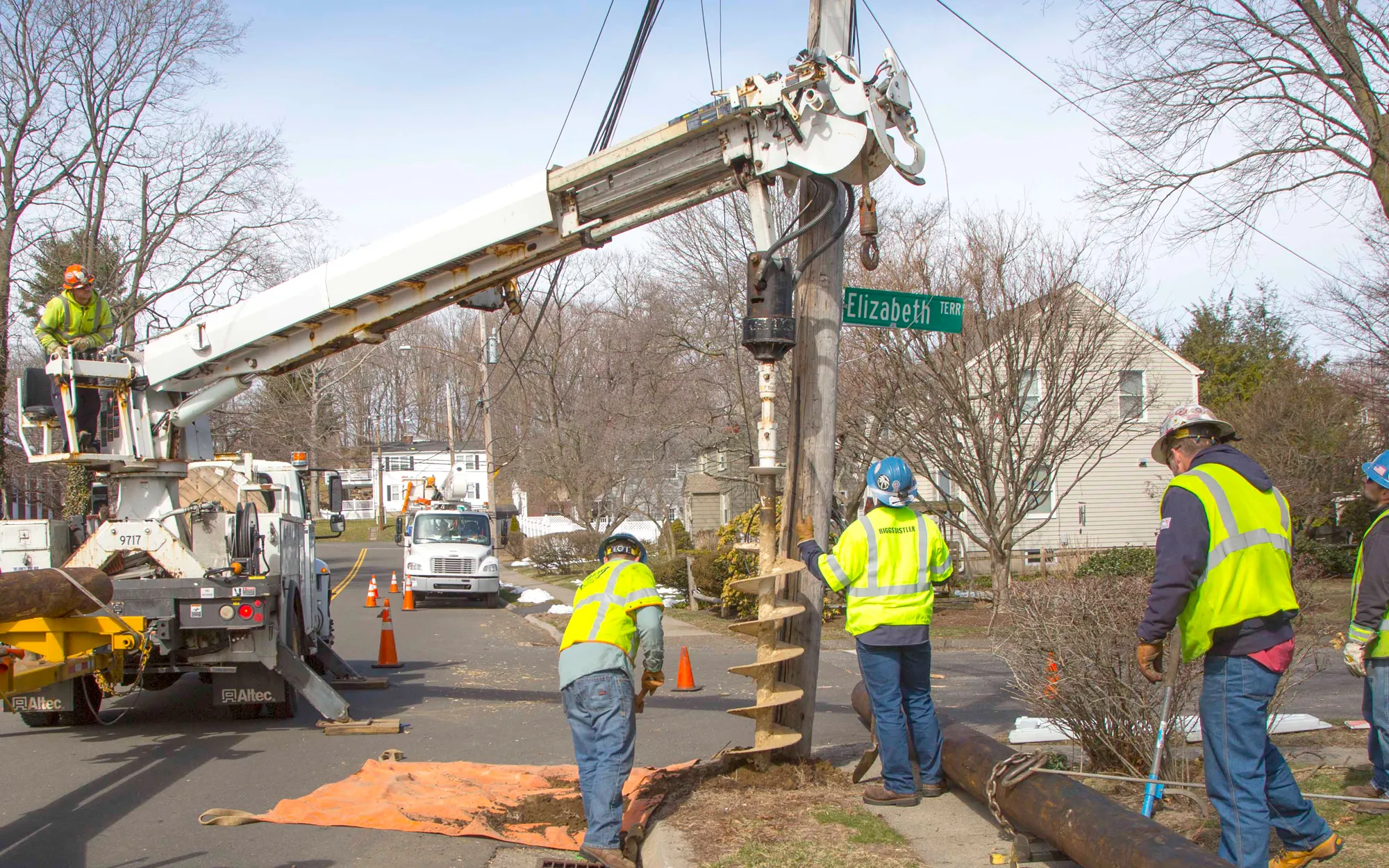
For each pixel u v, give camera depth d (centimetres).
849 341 1645
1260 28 1354
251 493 1148
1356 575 574
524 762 788
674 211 701
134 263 2770
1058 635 607
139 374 926
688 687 1141
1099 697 591
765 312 604
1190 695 579
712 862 500
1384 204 1345
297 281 866
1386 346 1884
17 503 3133
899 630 580
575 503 3484
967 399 1595
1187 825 522
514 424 4850
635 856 539
